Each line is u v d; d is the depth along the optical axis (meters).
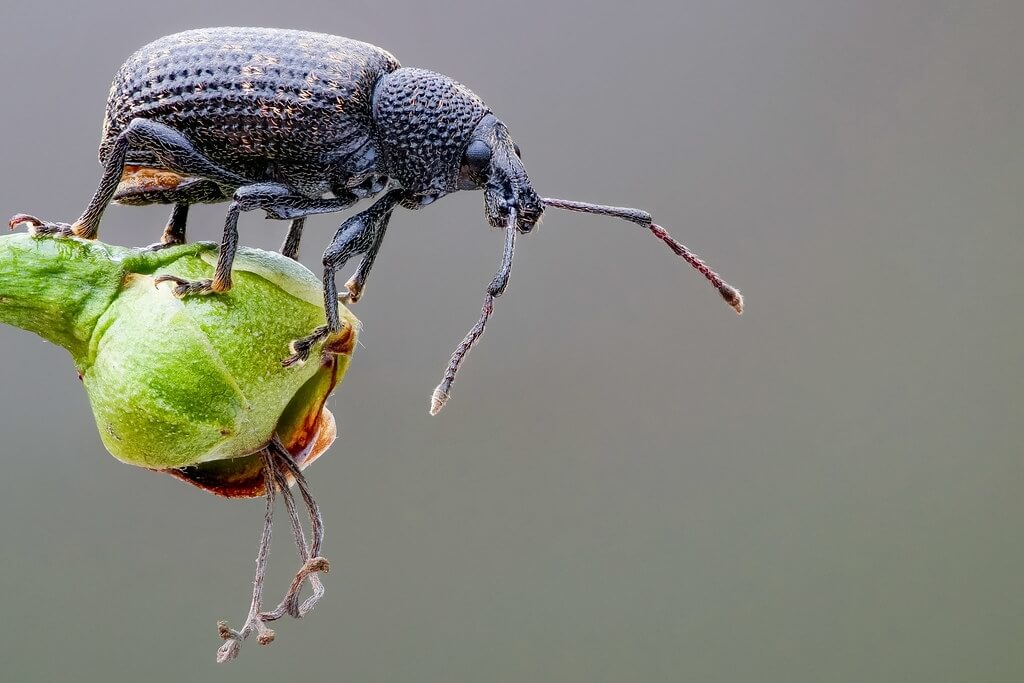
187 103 0.08
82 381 0.08
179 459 0.08
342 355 0.08
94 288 0.08
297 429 0.08
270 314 0.08
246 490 0.08
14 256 0.08
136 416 0.08
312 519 0.08
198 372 0.08
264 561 0.08
